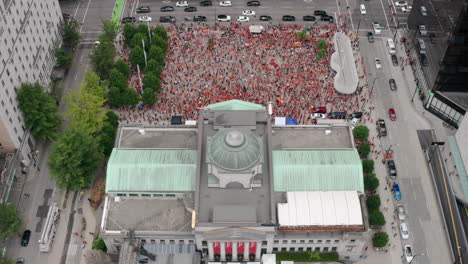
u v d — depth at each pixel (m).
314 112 186.88
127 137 160.25
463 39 162.00
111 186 145.88
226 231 132.00
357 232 138.38
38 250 151.62
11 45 157.62
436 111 187.75
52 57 196.00
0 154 162.50
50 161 156.75
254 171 137.88
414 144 179.38
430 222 158.38
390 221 158.50
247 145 133.00
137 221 143.25
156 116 186.62
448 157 171.75
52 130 172.75
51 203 162.38
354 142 168.25
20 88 163.38
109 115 175.38
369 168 162.88
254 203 138.50
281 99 191.75
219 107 165.75
